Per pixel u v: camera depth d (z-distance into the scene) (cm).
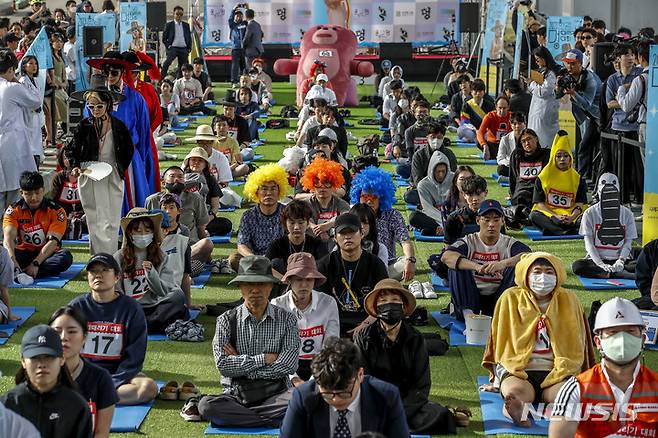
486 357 867
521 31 2266
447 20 3170
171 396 874
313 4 3178
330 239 1102
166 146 2217
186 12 3725
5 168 1489
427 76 3200
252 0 3177
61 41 2262
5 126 1488
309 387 629
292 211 1051
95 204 1294
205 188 1438
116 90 1376
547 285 841
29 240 1242
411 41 3188
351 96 2797
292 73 3047
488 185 1814
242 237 1173
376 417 625
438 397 891
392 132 2130
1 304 1073
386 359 811
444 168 1477
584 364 848
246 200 1673
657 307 1048
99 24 2431
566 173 1460
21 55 2139
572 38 2356
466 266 1037
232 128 2028
